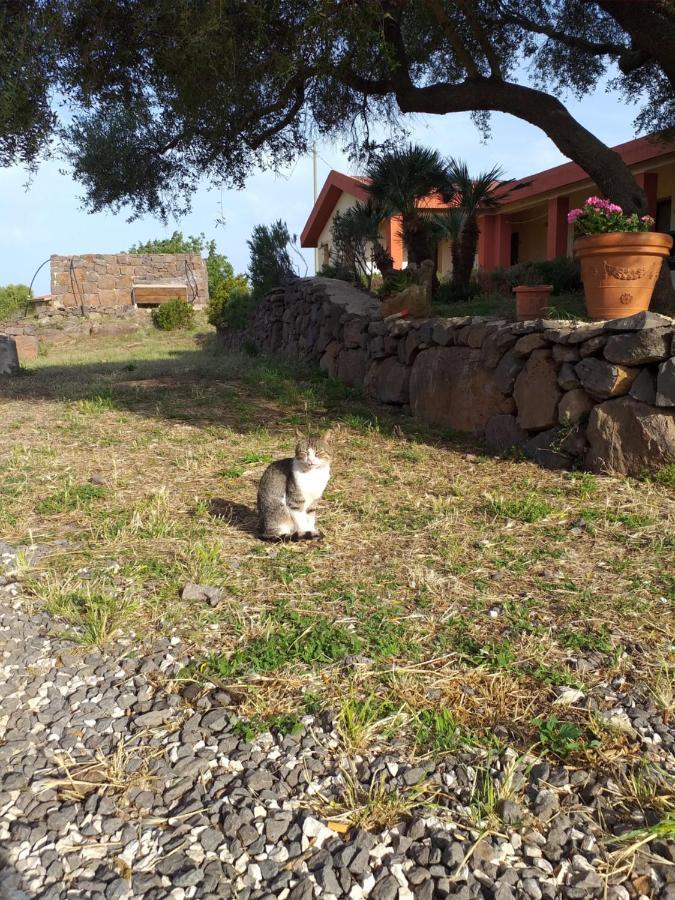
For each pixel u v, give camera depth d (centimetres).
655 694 159
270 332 837
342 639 187
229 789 134
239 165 621
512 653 180
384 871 115
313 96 541
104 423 462
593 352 324
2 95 386
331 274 831
